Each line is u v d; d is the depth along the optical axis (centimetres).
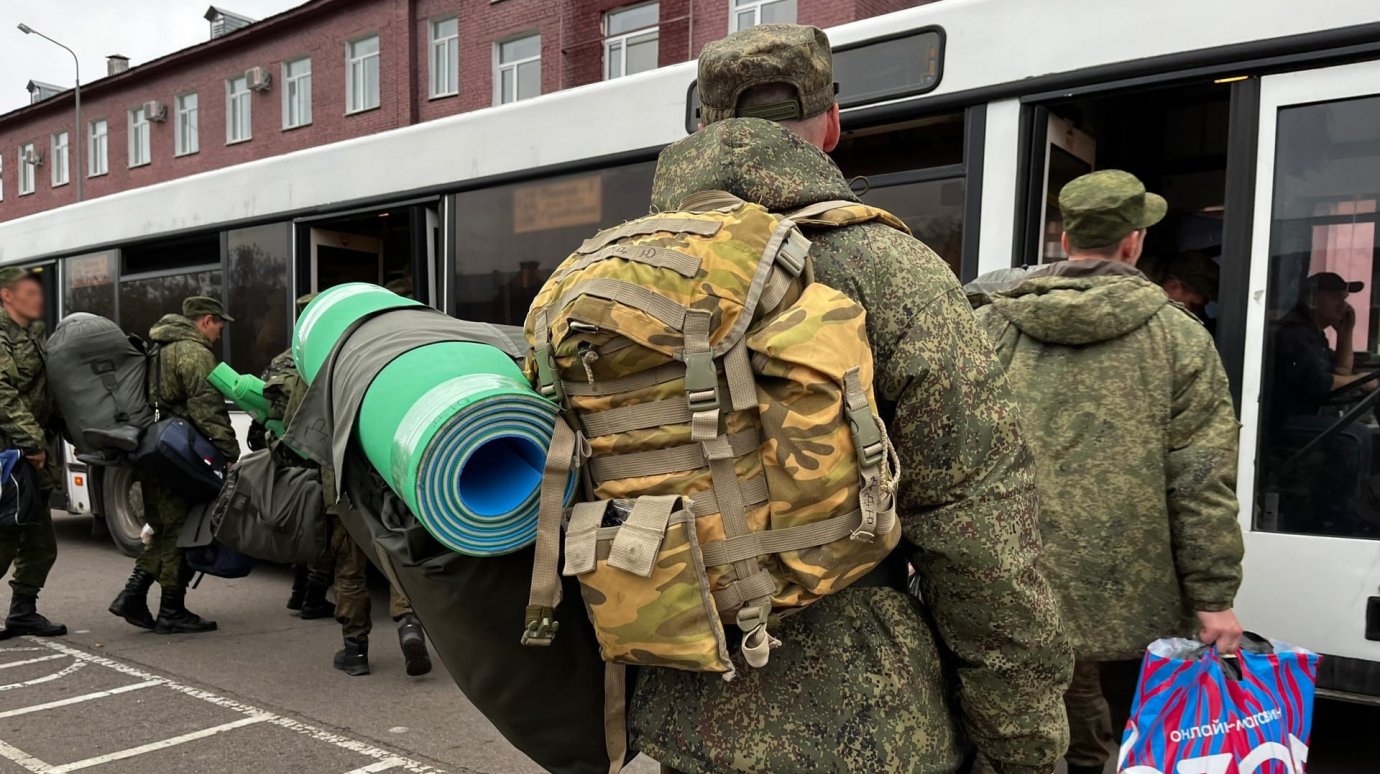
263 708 392
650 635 116
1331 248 284
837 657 125
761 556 115
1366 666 273
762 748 123
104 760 337
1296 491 288
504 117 499
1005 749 128
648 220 130
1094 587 210
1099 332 211
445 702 401
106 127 2922
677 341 116
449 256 521
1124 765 205
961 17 351
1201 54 302
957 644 127
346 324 168
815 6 1483
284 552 409
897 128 377
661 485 119
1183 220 405
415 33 2111
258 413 413
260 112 2441
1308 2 285
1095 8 323
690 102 425
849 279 126
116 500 705
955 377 122
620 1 1750
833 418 113
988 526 121
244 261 642
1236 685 203
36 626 503
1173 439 207
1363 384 280
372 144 565
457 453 125
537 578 125
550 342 129
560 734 144
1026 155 336
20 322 490
